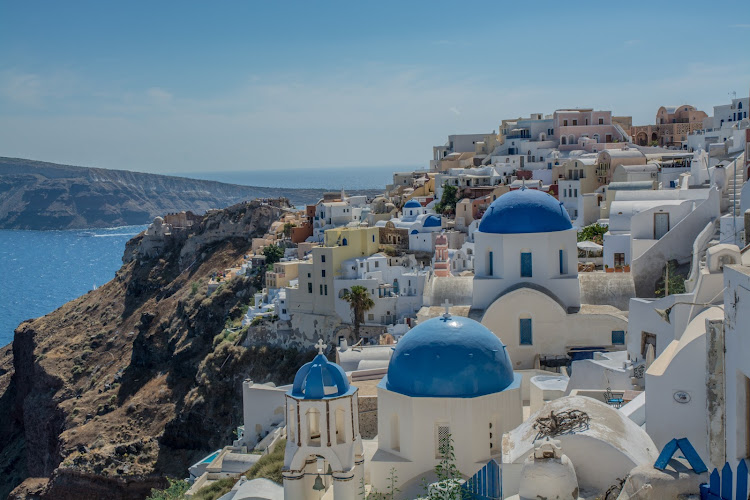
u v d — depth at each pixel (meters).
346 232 120.38
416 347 36.97
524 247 57.91
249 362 123.62
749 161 53.47
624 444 25.70
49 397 176.88
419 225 130.62
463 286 63.16
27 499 134.12
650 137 167.00
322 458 36.75
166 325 169.00
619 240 70.94
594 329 56.06
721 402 24.69
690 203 63.78
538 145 160.12
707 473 22.39
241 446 66.81
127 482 124.38
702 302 30.70
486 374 36.00
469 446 35.22
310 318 119.88
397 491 35.41
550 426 26.86
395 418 37.12
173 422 129.00
